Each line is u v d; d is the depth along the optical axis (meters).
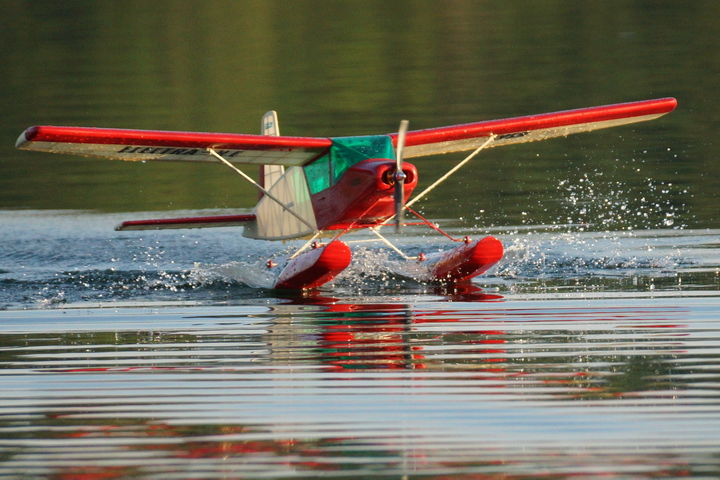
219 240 45.38
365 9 140.62
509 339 24.77
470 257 33.66
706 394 19.47
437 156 63.44
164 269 38.62
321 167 35.94
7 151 70.12
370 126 69.19
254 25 130.38
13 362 23.61
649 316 26.91
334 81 90.81
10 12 143.25
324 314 28.98
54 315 29.86
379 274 36.16
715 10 122.56
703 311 27.27
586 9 129.88
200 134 33.25
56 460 16.98
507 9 134.25
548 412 18.77
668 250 38.25
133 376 22.02
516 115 70.19
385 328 26.56
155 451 17.34
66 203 54.81
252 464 16.66
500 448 17.06
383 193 33.19
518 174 57.28
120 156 34.78
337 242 33.16
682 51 96.31
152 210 52.28
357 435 17.86
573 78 85.75
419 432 17.94
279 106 80.12
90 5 147.62
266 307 30.56
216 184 59.94
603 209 47.41
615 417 18.36
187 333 26.55
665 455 16.53
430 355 23.23
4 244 43.91
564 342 24.19
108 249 43.06
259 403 19.80
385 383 20.94
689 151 60.47
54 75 99.06
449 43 110.00
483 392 20.09
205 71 100.06
